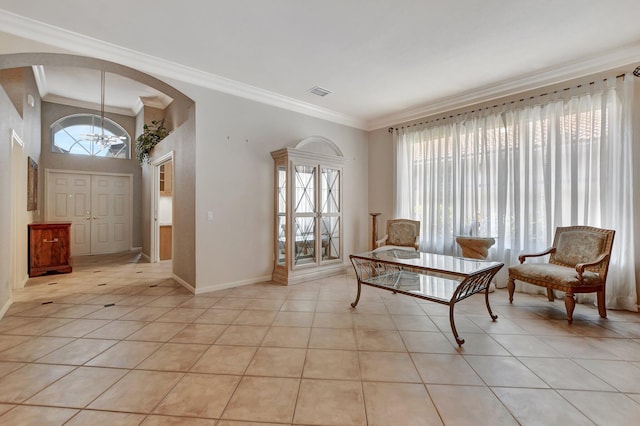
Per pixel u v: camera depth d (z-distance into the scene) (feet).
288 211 14.12
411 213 16.80
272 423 5.07
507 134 13.21
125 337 8.39
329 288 13.56
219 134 13.20
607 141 10.88
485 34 9.62
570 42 10.07
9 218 10.80
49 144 21.44
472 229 14.32
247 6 8.25
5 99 10.29
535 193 12.51
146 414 5.28
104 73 16.80
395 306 11.15
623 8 8.29
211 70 12.30
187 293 12.68
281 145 15.33
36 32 9.07
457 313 10.43
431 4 8.15
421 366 6.92
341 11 8.47
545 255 12.01
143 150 19.75
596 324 9.39
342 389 6.03
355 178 18.80
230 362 7.06
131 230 25.03
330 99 15.42
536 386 6.15
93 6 8.23
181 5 8.20
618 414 5.31
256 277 14.43
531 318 9.95
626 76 10.43
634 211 10.48
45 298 11.99
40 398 5.69
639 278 10.43
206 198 12.83
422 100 15.52
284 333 8.71
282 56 11.09
